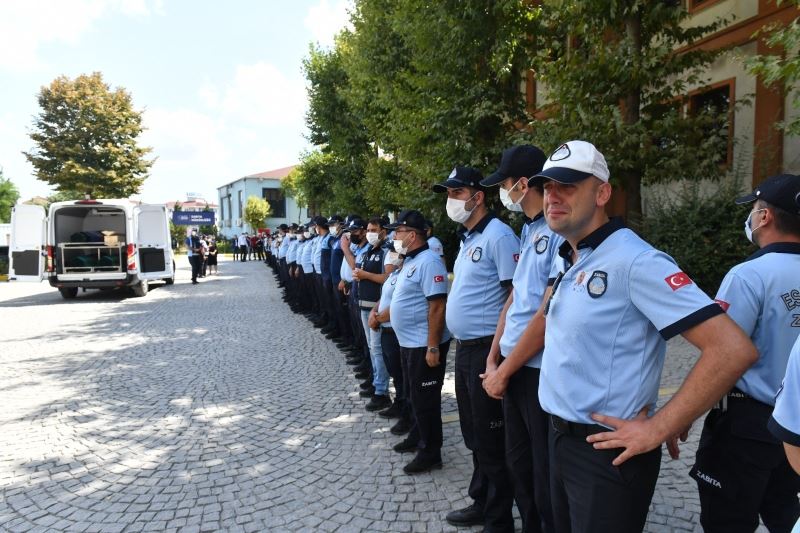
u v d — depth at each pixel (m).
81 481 3.40
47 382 5.71
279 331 8.52
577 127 5.85
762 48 7.43
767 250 1.86
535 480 2.18
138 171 30.48
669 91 6.33
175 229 45.91
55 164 28.17
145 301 12.61
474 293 2.66
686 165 6.25
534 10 7.34
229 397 5.07
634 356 1.48
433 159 7.68
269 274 21.23
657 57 5.66
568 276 1.62
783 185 1.83
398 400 4.38
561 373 1.61
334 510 2.98
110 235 13.40
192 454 3.78
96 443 4.01
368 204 11.99
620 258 1.48
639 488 1.49
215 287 15.90
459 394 2.82
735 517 1.90
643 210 8.34
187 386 5.46
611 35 6.57
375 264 5.32
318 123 15.77
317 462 3.61
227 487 3.28
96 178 28.38
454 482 3.28
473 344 2.66
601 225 1.60
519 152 2.36
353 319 6.09
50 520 2.95
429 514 2.92
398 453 3.72
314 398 5.00
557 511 1.74
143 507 3.06
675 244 6.91
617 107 5.91
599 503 1.51
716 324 1.32
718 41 8.23
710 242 6.85
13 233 12.33
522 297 2.27
